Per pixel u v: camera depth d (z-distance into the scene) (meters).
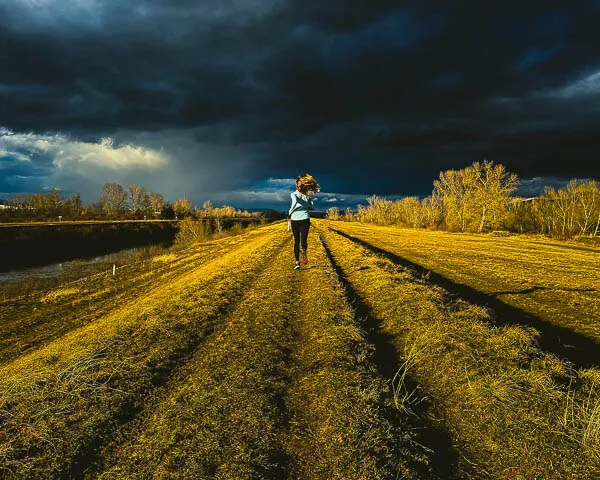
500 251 25.33
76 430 3.75
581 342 6.51
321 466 3.19
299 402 4.21
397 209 107.50
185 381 4.77
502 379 4.31
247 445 3.43
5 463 3.30
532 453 3.24
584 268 16.80
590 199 52.94
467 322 6.40
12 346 10.53
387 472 3.03
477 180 66.94
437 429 3.73
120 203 138.12
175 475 3.07
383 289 8.94
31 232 65.12
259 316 7.26
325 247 20.52
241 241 37.09
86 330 8.51
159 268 26.97
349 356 5.12
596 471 2.99
